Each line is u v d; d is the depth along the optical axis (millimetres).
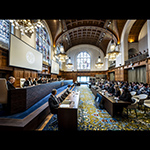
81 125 2939
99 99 4754
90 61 21734
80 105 5191
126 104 3449
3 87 2641
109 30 13250
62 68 21391
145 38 11281
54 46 14422
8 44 5809
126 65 11547
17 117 2518
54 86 7660
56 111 2975
